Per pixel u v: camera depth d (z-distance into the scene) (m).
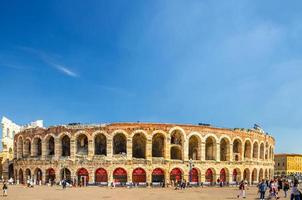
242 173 99.56
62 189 75.62
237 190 75.06
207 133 94.31
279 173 181.75
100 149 96.75
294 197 37.34
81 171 89.31
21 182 100.25
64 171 89.94
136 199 53.16
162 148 94.19
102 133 89.00
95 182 88.06
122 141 96.38
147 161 87.88
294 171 180.62
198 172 92.38
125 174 87.56
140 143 96.75
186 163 90.44
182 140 91.50
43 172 93.56
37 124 109.94
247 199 53.88
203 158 92.81
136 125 88.88
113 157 87.81
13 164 106.94
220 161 95.31
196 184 90.94
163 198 55.00
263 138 110.88
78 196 58.19
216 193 66.06
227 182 95.88
